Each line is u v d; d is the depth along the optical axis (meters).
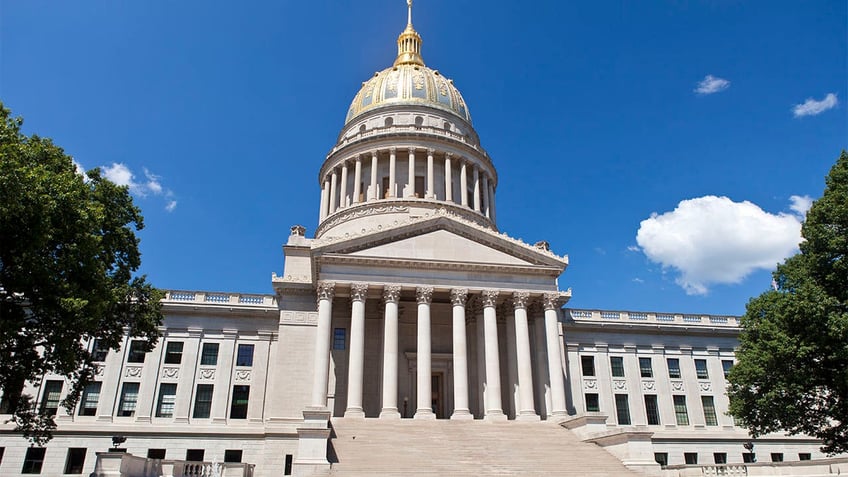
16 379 28.61
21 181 24.47
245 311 57.28
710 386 64.69
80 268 28.75
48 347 29.08
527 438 41.31
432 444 38.88
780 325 38.25
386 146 77.25
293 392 51.69
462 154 79.00
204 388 54.75
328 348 47.91
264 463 48.72
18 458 49.19
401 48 97.19
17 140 27.09
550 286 53.25
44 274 26.88
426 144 77.56
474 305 55.88
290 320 54.06
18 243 25.61
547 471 34.50
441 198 76.69
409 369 55.31
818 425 41.59
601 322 64.44
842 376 35.72
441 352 56.16
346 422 42.84
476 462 35.53
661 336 65.81
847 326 34.28
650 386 63.47
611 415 61.16
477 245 53.47
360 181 77.81
